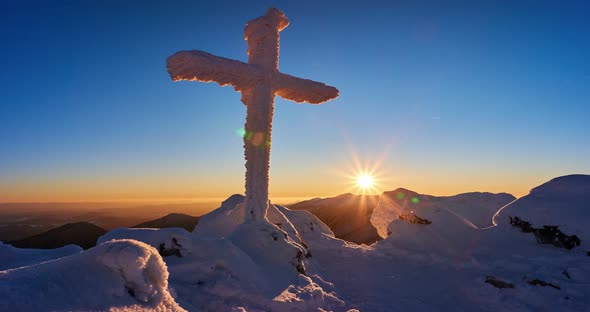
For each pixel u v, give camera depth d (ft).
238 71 28.81
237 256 21.79
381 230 56.29
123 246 10.43
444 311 23.21
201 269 19.57
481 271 30.01
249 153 30.58
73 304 8.37
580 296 22.12
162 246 20.40
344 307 22.49
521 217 34.14
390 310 22.82
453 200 57.00
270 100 31.12
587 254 27.71
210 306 17.26
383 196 62.34
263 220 29.43
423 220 42.32
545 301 22.48
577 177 35.32
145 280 10.57
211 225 36.83
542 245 31.48
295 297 20.70
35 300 7.85
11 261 17.76
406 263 34.86
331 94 35.45
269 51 31.63
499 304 23.66
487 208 53.52
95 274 9.66
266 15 32.30
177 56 25.70
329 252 39.40
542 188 36.29
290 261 25.48
